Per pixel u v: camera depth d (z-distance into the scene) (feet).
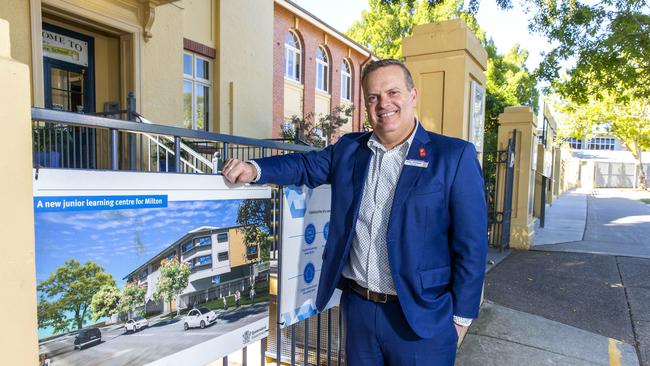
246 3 33.53
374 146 6.52
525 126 25.80
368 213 6.39
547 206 52.26
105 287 4.56
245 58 33.81
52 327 4.14
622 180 121.90
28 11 18.57
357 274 6.51
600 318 14.07
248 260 6.42
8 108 3.40
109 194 4.55
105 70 23.89
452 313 6.16
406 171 6.09
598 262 21.74
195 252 5.57
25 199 3.55
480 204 5.96
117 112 16.05
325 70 62.44
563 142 111.34
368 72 6.33
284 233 7.23
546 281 18.25
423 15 58.59
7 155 3.41
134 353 4.86
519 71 72.54
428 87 13.53
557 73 30.50
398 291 5.90
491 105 41.14
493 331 12.82
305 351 8.35
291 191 7.32
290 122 48.73
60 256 4.17
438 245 6.09
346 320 6.80
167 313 5.22
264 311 6.76
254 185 6.49
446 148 6.10
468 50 12.92
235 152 26.27
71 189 4.22
